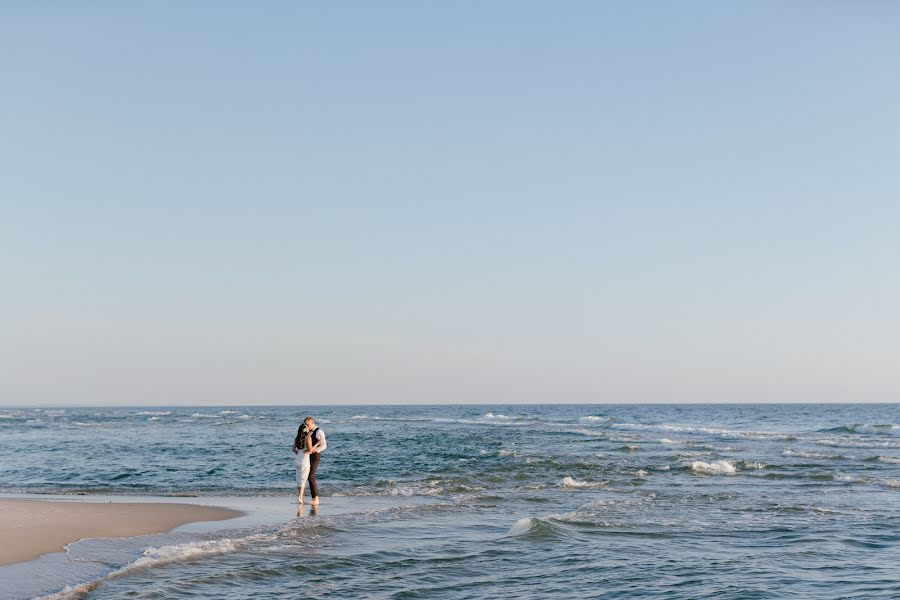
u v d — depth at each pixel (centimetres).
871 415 10038
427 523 1370
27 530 1237
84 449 3362
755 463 2455
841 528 1330
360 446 3538
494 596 887
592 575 991
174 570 982
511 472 2286
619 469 2347
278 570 994
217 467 2506
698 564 1052
